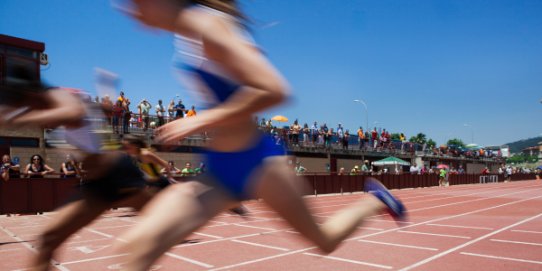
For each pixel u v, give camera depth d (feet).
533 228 28.14
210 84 6.10
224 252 20.02
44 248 9.47
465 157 199.72
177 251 20.30
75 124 9.21
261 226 30.19
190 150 66.49
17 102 8.21
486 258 18.28
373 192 8.48
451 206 48.60
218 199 6.35
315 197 67.46
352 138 126.62
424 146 165.48
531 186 115.65
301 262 17.67
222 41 5.45
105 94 10.32
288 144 95.09
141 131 56.90
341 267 16.70
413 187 104.53
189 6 5.76
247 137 6.38
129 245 5.63
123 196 10.24
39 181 37.93
